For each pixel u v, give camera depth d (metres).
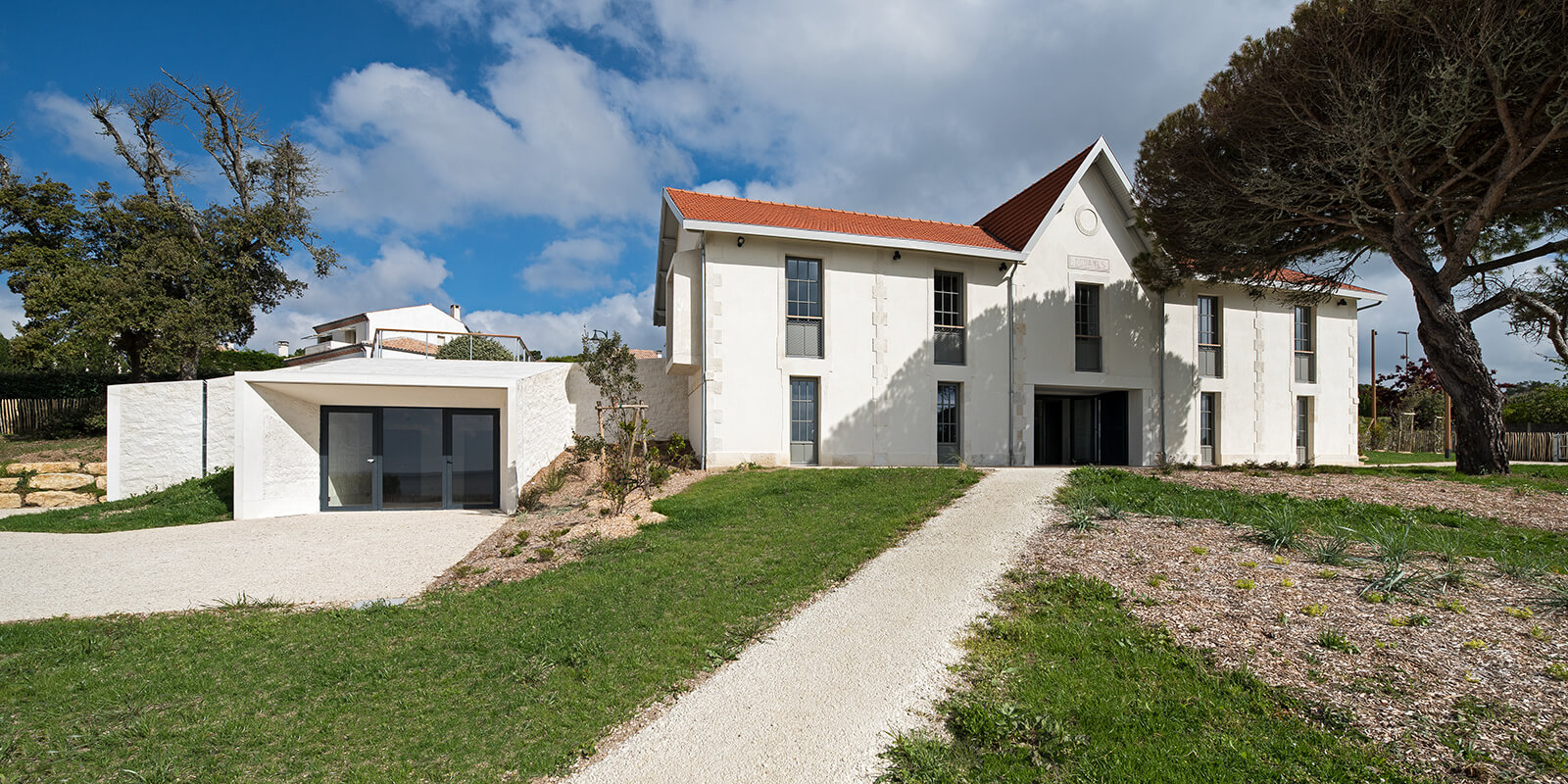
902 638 5.32
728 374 15.24
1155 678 4.42
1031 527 8.31
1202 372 19.47
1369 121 11.13
